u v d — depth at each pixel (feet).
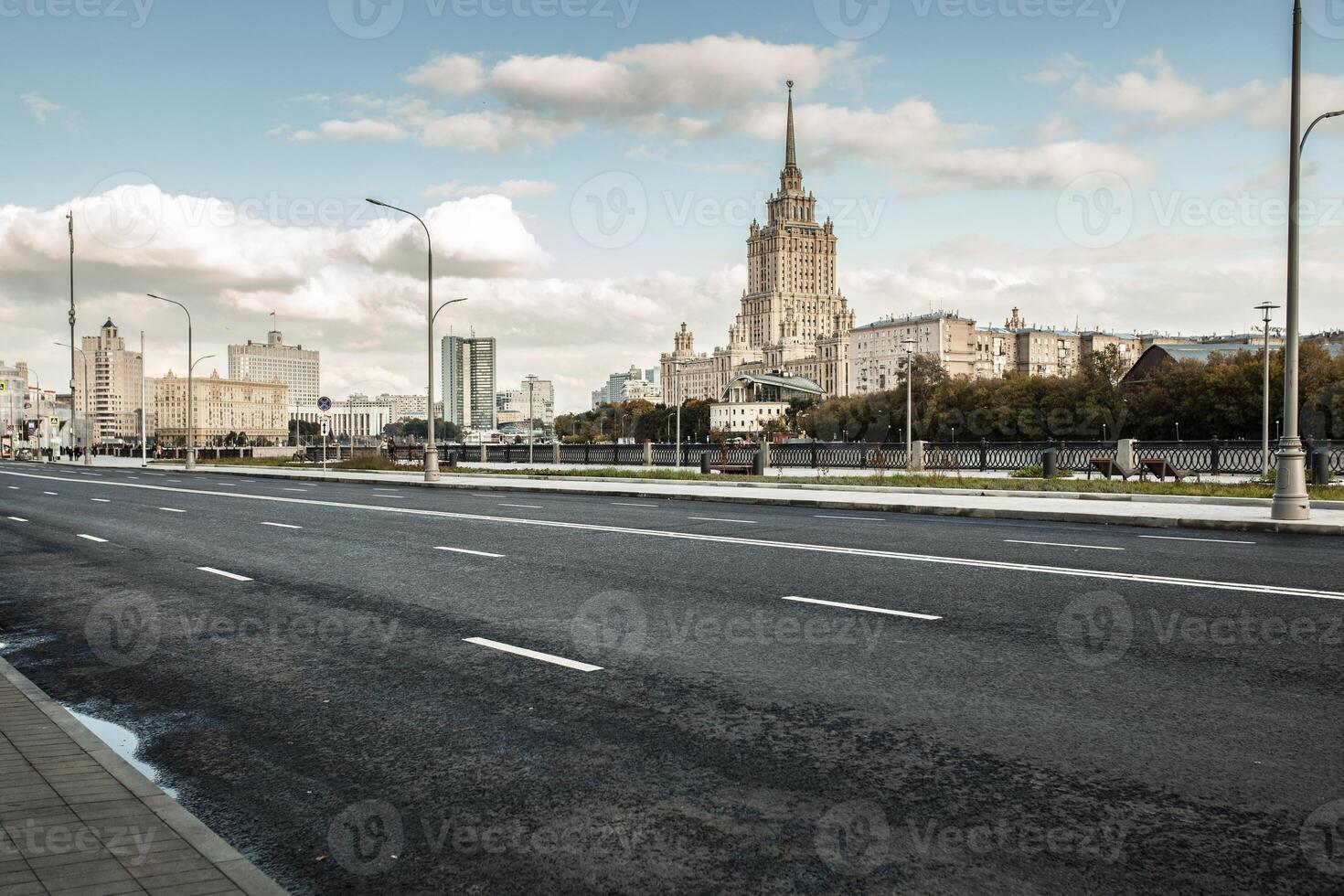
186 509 73.56
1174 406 280.72
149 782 15.16
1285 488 55.47
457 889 11.92
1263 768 15.55
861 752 16.52
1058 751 16.47
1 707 19.71
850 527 56.24
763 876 12.05
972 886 11.70
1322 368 251.60
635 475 121.08
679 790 14.96
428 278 118.52
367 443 514.27
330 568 40.22
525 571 38.19
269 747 17.60
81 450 330.75
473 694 20.67
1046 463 101.40
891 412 393.29
